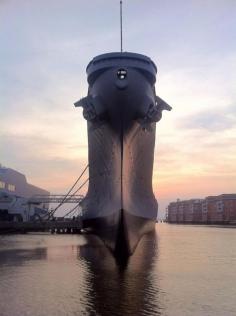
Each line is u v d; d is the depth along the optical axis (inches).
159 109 1148.5
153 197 1422.2
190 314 494.9
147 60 1049.5
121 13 1182.9
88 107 1104.2
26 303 541.6
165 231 3034.0
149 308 520.4
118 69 1010.1
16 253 1117.7
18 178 3454.7
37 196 3235.7
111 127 1061.8
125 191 1046.4
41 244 1429.6
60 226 1859.0
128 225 999.0
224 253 1202.6
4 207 2603.3
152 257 1046.4
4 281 692.1
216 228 3964.1
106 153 1136.2
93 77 1080.2
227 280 724.0
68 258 1005.8
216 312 506.0
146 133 1164.5
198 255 1131.3
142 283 682.2
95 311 504.4
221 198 5738.2
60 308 517.7
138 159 1167.0
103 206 1141.1
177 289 638.5
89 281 693.9
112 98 1016.9
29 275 751.1
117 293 602.5
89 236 1920.5
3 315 485.7
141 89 1026.7
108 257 1031.0
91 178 1350.9
